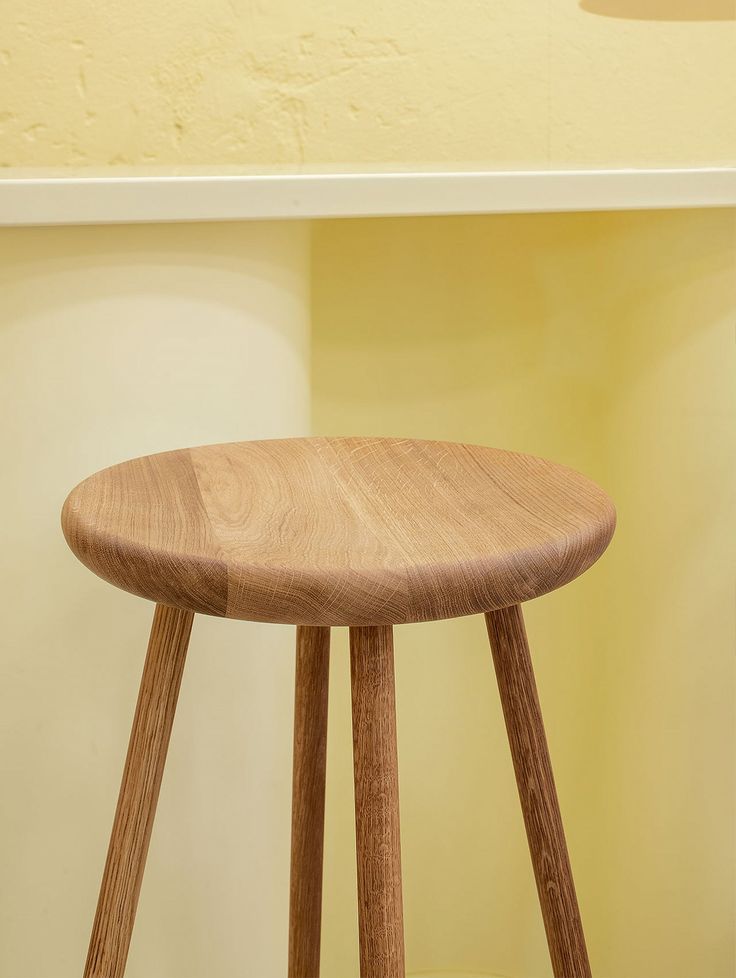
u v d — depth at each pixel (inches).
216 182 30.7
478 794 47.6
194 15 54.6
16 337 30.7
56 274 30.5
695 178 34.1
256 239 32.3
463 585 20.5
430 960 48.6
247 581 20.2
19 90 54.9
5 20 54.0
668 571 40.5
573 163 37.9
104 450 31.6
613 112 55.4
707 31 54.4
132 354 31.3
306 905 34.9
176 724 33.6
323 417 44.4
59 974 34.1
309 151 56.2
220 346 32.2
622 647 43.6
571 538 22.4
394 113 55.8
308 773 33.7
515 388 44.5
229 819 34.4
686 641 40.4
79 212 29.9
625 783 43.9
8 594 32.0
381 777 21.4
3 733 32.7
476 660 46.8
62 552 32.0
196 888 34.3
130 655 33.1
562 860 29.4
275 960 36.3
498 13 54.7
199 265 31.5
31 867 33.4
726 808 40.6
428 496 26.0
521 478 27.5
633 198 33.8
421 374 44.3
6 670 32.4
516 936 48.4
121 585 21.9
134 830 26.7
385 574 20.1
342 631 45.6
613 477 43.5
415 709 46.9
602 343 43.1
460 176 32.4
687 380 38.6
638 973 43.9
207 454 29.5
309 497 25.8
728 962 41.3
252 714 34.4
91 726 33.1
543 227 42.9
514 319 43.9
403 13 54.6
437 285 43.7
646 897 43.1
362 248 43.3
